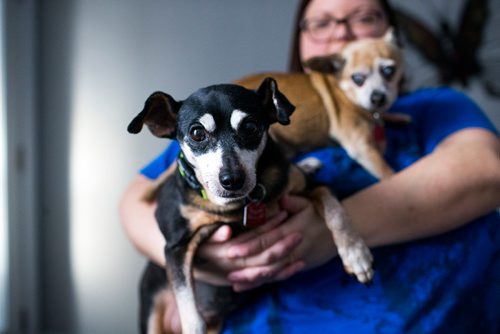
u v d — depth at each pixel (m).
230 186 0.76
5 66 2.51
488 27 2.29
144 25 2.68
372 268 0.87
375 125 1.22
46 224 2.72
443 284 0.99
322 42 1.44
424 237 1.01
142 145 2.68
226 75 2.66
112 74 2.70
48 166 2.73
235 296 1.04
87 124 2.71
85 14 2.71
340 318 0.96
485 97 2.30
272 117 0.87
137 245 1.13
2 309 2.51
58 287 2.73
